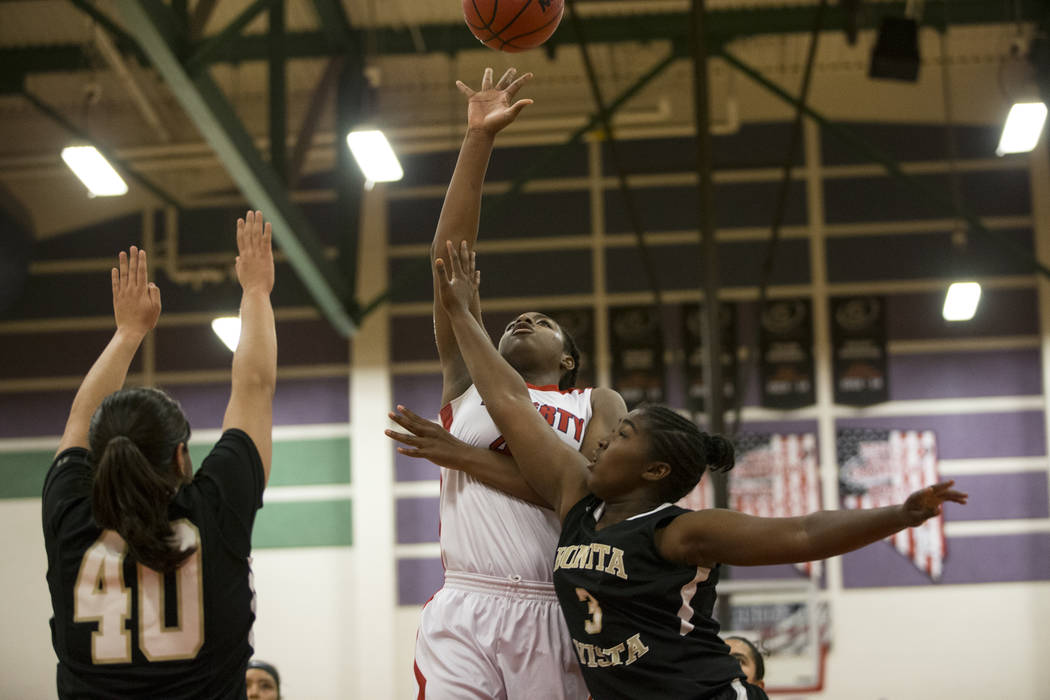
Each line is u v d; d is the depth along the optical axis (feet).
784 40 48.65
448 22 47.44
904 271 50.21
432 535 49.47
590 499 10.89
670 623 10.03
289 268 51.62
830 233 50.57
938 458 48.93
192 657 9.12
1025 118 36.35
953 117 50.72
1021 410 49.03
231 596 9.33
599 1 45.85
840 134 44.55
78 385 51.47
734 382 49.78
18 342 51.88
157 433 9.25
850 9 42.14
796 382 49.62
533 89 51.08
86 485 9.72
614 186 51.65
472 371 11.39
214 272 50.49
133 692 9.06
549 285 51.19
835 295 50.21
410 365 50.85
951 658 47.44
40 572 50.24
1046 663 47.34
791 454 49.14
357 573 49.11
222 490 9.51
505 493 11.89
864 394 49.39
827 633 47.80
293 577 49.29
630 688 10.09
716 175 51.26
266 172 35.32
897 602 47.98
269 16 38.96
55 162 49.70
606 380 50.21
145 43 28.09
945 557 48.21
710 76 50.49
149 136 51.39
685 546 10.03
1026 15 46.39
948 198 50.11
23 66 46.80
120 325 11.04
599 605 10.17
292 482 50.03
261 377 10.33
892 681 47.39
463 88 12.70
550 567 11.75
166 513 9.17
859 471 48.96
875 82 50.85
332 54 45.06
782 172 50.98
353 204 46.55
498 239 51.70
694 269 50.78
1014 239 49.93
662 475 10.53
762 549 9.70
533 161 51.90
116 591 9.18
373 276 51.31
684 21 45.83
